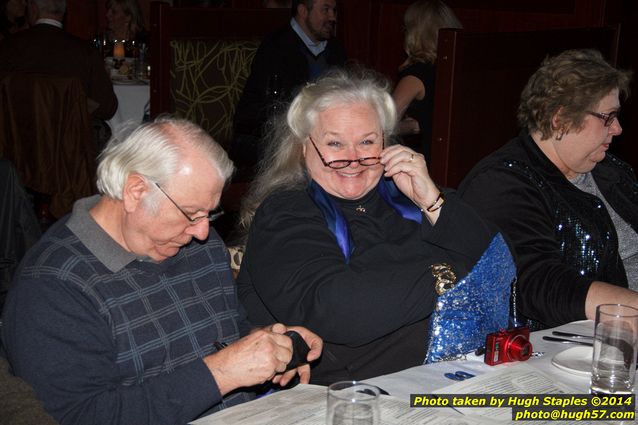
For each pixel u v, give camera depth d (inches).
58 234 60.9
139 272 62.7
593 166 89.3
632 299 73.9
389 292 70.0
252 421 53.8
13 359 57.5
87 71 194.1
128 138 59.9
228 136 195.5
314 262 72.6
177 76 184.7
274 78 180.1
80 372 57.3
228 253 72.4
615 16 157.0
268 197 80.0
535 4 168.6
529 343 65.7
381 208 80.7
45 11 190.9
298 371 68.4
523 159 87.8
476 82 122.3
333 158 76.0
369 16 207.9
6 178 127.2
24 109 172.7
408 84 164.6
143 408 57.4
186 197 59.0
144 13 296.7
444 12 163.9
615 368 58.1
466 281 72.9
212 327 67.3
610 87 83.5
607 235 88.9
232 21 191.3
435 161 121.4
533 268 82.0
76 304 58.0
